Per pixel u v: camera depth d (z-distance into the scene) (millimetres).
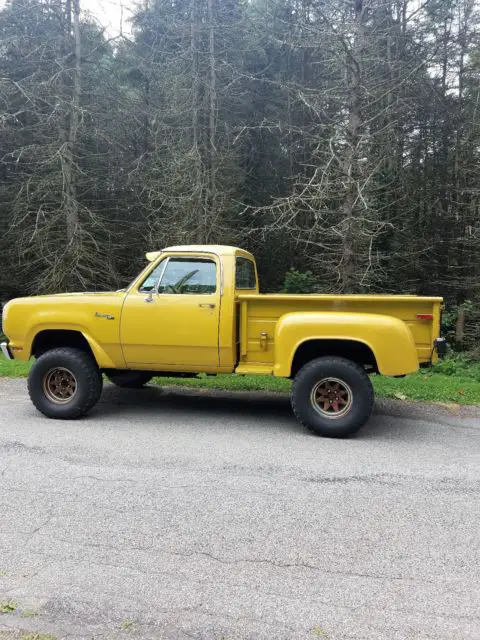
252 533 3377
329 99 11562
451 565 3041
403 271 17516
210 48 15789
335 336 5457
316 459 4820
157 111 17141
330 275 13648
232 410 6734
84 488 4055
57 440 5301
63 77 15539
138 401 7180
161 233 15547
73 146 15180
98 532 3361
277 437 5523
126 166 18562
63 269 14914
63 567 2959
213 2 16672
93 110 15742
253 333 5859
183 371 6105
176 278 6035
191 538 3301
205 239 15039
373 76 12039
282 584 2822
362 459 4848
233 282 5855
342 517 3627
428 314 5473
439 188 18609
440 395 7539
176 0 18422
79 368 6117
